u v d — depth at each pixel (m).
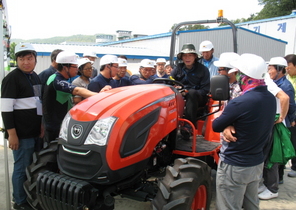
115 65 4.05
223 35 11.61
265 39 17.48
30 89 3.15
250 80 2.38
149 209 3.47
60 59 3.30
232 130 2.37
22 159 3.17
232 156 2.40
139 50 16.92
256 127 2.30
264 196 3.82
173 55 4.61
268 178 3.82
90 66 4.11
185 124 3.52
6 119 2.98
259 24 21.84
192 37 11.84
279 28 20.78
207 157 3.45
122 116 2.43
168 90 3.09
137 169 2.53
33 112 3.17
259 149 2.40
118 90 2.98
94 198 2.29
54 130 3.42
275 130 3.60
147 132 2.60
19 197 3.19
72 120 2.51
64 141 2.50
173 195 2.36
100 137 2.34
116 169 2.35
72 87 3.21
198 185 2.53
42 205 2.48
